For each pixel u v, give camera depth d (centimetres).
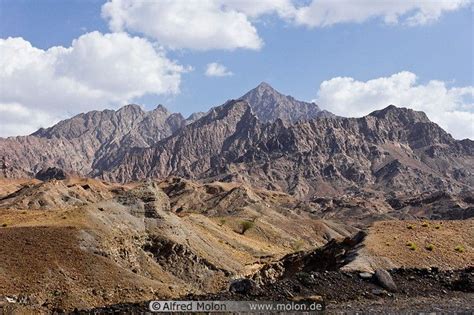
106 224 7400
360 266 3631
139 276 6119
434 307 2536
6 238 6031
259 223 17825
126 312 2406
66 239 6303
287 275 5219
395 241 4319
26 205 15662
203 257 8175
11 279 5094
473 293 2900
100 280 5575
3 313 3603
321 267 4741
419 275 3161
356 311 2430
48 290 4981
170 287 6084
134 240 7650
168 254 7850
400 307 2523
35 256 5669
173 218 8938
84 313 2509
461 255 4056
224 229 13600
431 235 4578
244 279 2692
